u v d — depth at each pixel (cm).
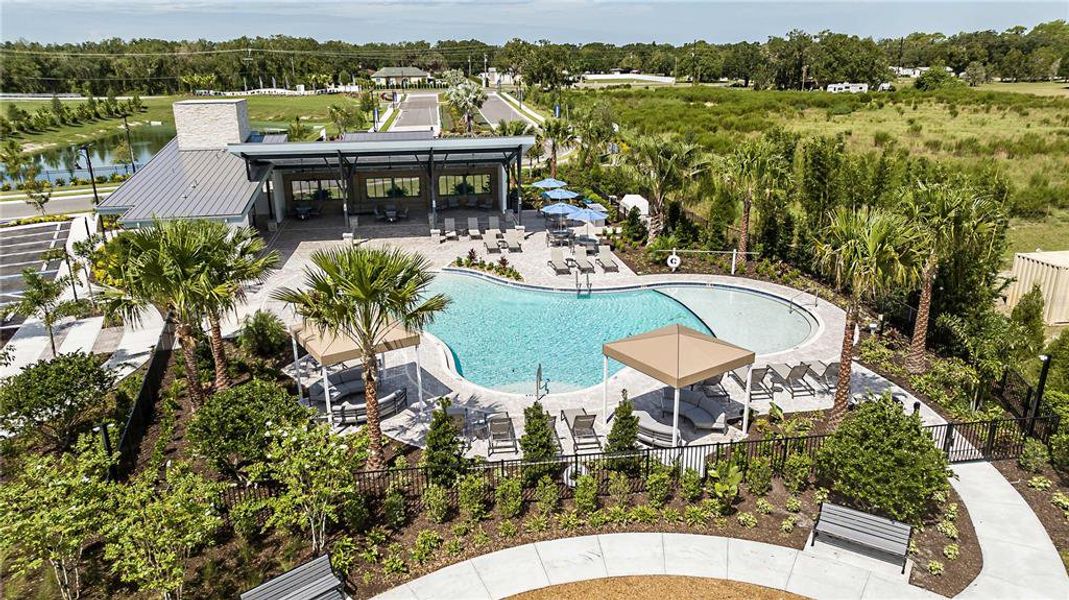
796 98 8744
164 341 1980
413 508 1279
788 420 1605
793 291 2534
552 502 1247
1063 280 2270
